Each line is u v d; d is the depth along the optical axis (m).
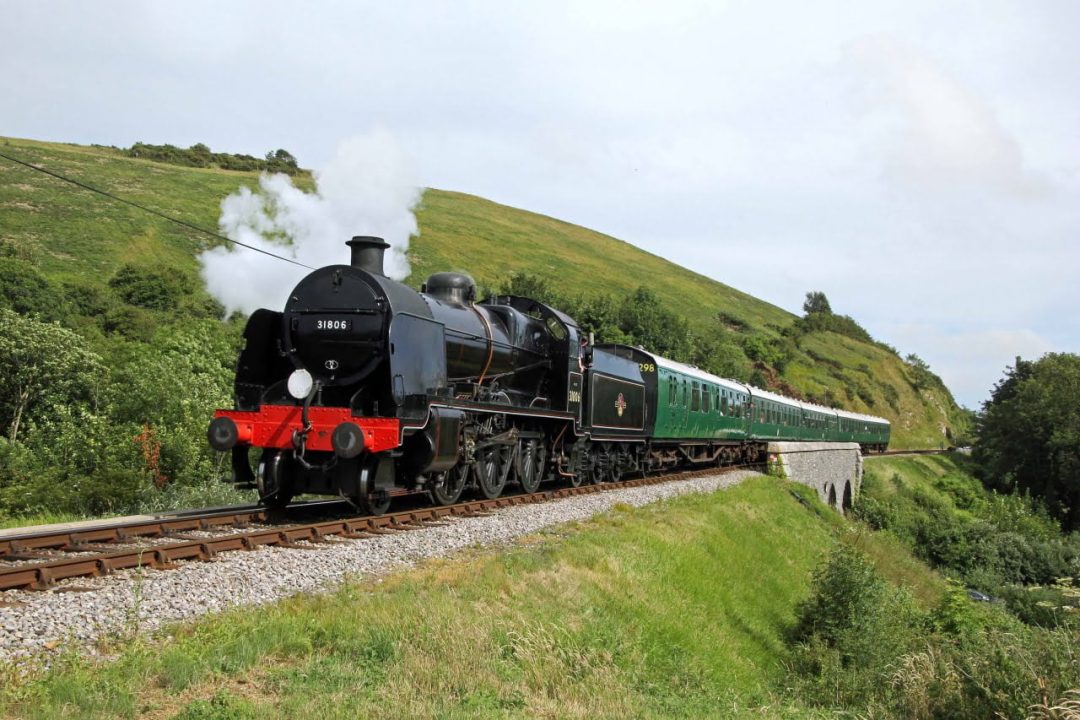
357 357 11.74
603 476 21.42
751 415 35.47
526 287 53.78
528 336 16.77
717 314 89.75
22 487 15.17
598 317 55.19
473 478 14.34
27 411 25.41
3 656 5.50
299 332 12.05
